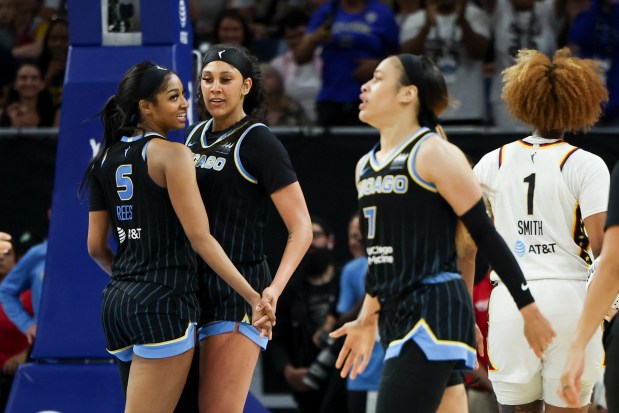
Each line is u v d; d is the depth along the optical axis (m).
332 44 21.62
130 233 11.22
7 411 13.86
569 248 12.20
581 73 12.44
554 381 12.07
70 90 14.12
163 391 11.12
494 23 21.89
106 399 13.77
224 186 11.63
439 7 21.48
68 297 13.99
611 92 21.53
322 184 19.09
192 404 12.07
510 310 12.21
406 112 10.59
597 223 11.96
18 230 19.45
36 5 24.72
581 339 9.55
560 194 12.18
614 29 21.66
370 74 21.44
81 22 14.23
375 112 10.61
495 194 12.52
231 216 11.66
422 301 10.23
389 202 10.40
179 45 14.38
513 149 12.55
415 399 10.04
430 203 10.28
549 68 12.55
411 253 10.30
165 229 11.12
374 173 10.55
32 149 19.50
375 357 16.95
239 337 11.57
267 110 12.31
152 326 10.97
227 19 22.39
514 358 12.23
